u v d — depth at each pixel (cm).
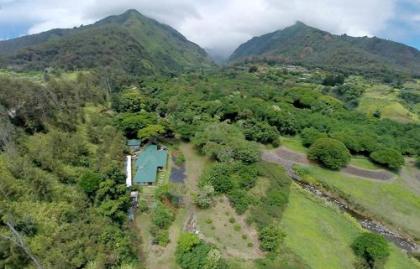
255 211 5822
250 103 11569
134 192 6259
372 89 19000
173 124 9988
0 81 7138
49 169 5538
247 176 6662
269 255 4891
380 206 6875
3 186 4325
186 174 7450
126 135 9269
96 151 7438
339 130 10156
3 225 3925
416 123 12656
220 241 5175
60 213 4531
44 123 7075
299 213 6159
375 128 11006
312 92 14375
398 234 6091
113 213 5019
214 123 9394
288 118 10381
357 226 6031
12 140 5672
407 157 9362
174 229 5403
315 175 7850
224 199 6222
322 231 5675
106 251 4356
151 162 7506
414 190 7525
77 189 5312
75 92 10756
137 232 5250
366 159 8756
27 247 3766
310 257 4975
